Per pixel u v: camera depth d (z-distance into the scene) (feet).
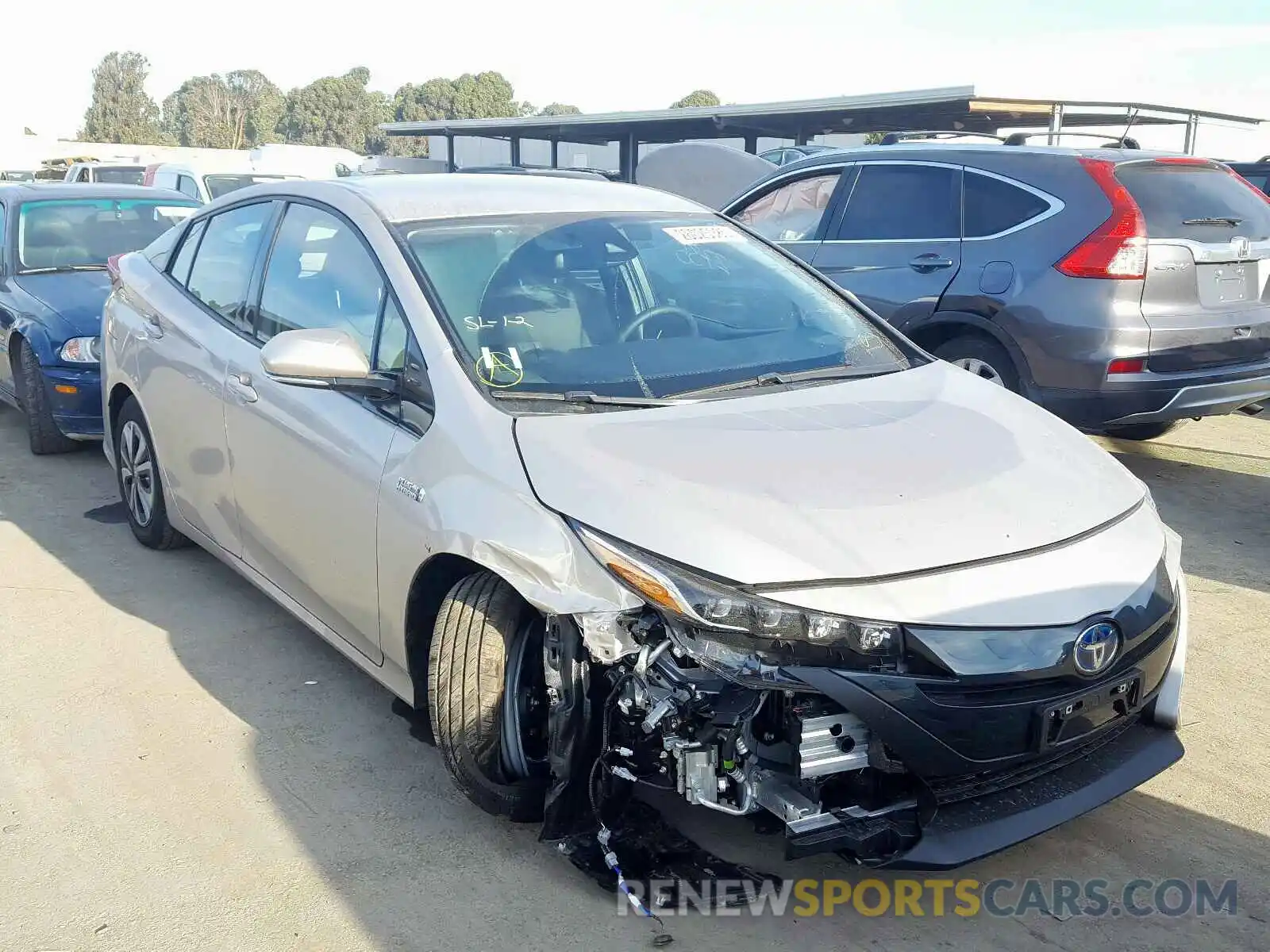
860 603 8.13
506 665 9.57
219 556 14.79
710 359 11.37
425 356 10.62
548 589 8.78
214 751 11.56
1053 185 19.38
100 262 24.70
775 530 8.45
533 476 9.24
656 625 8.47
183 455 14.89
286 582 12.92
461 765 9.73
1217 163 20.43
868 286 21.48
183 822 10.33
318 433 11.55
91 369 21.65
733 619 8.07
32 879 9.51
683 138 91.56
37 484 21.01
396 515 10.23
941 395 11.28
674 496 8.73
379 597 10.68
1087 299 18.63
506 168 52.80
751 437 9.70
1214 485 20.90
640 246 12.66
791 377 11.35
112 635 14.35
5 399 24.20
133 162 65.36
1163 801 10.82
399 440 10.53
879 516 8.70
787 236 23.50
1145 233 18.45
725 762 8.47
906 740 8.08
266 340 13.19
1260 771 11.32
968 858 8.35
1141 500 10.20
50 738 11.82
